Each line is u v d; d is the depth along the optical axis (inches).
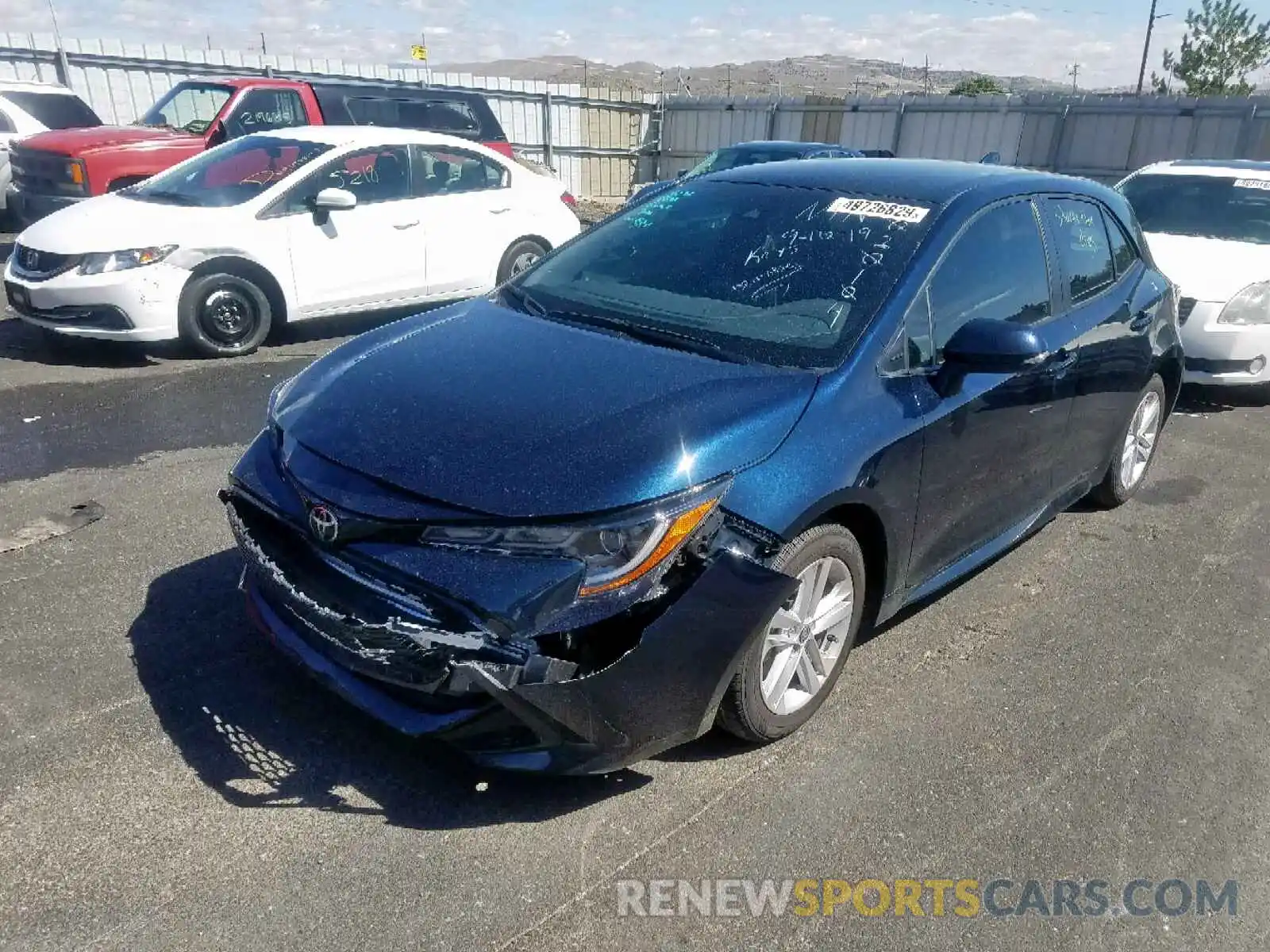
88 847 101.9
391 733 122.2
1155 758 126.9
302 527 109.0
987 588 172.2
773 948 95.3
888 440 122.5
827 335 127.4
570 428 109.0
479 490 101.8
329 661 112.7
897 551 131.6
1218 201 313.9
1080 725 133.2
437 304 344.5
